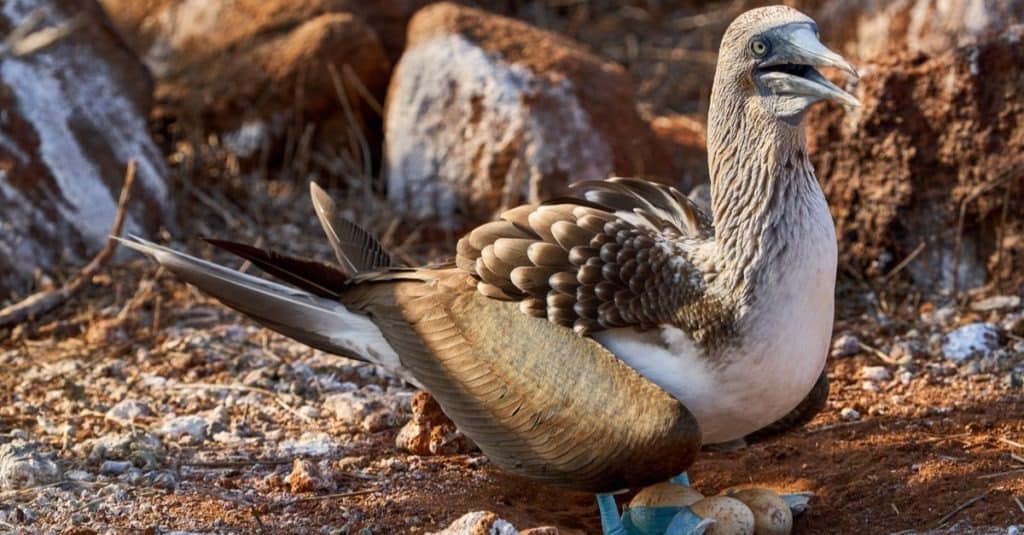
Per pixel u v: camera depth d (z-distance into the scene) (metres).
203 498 11.25
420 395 12.23
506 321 10.69
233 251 11.57
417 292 11.27
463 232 17.41
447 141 17.45
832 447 12.17
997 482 11.02
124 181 16.91
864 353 14.12
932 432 12.25
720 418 10.45
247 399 13.27
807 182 10.13
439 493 11.47
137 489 11.35
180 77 19.52
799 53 9.90
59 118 16.67
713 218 10.72
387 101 18.31
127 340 14.61
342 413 12.91
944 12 15.78
